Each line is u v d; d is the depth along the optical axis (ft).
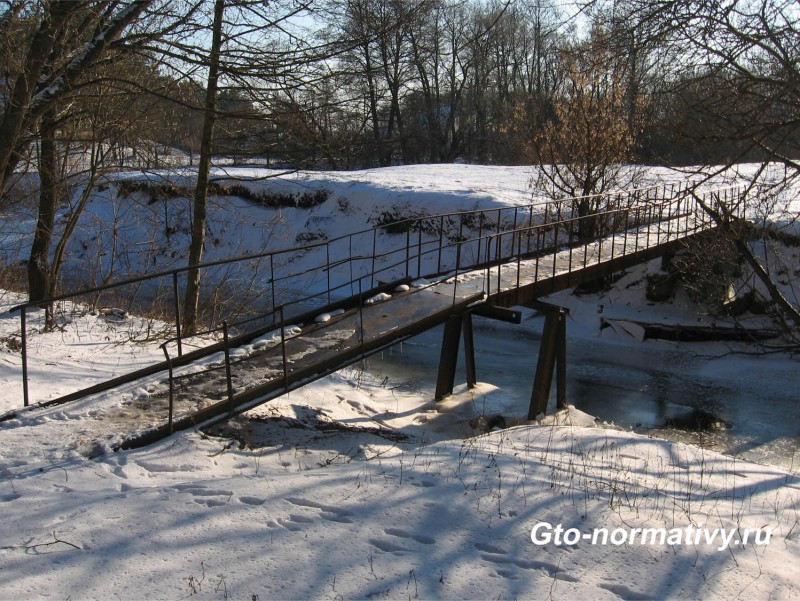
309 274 70.74
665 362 45.57
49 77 29.27
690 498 17.26
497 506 15.48
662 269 51.78
